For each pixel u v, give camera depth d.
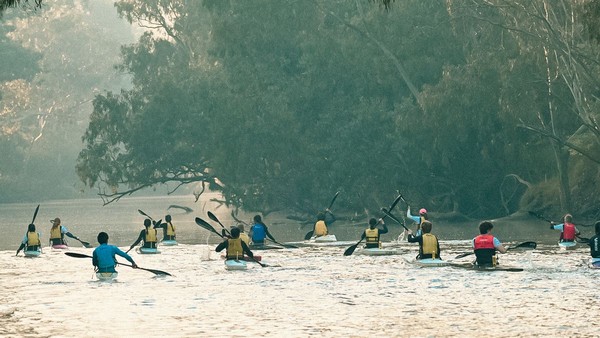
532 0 75.56
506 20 79.19
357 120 91.75
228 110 94.62
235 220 107.56
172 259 46.84
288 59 100.19
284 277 36.69
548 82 76.00
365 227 85.31
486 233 37.88
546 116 86.50
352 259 44.59
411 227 83.12
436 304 28.19
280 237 72.69
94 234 80.44
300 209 100.69
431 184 95.00
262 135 94.81
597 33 63.38
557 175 85.50
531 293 30.28
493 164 89.62
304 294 31.20
